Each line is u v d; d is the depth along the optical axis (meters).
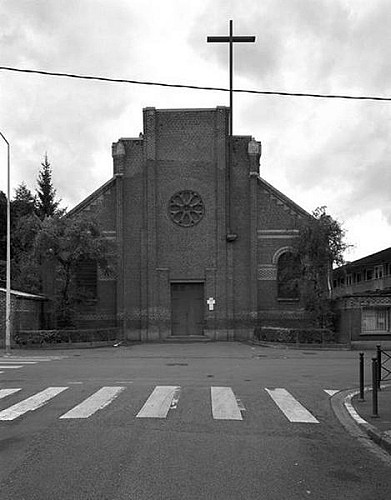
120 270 38.94
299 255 36.78
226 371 20.39
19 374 19.33
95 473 7.72
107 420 11.44
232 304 38.97
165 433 10.27
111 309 39.19
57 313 36.91
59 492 6.93
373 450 9.40
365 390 15.98
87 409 12.64
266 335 35.34
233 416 11.95
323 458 8.79
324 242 35.62
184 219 39.62
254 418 11.82
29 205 60.81
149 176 39.53
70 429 10.59
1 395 14.74
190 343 37.16
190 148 40.09
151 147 39.78
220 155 39.72
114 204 40.09
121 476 7.59
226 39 39.00
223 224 39.25
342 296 35.28
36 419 11.59
